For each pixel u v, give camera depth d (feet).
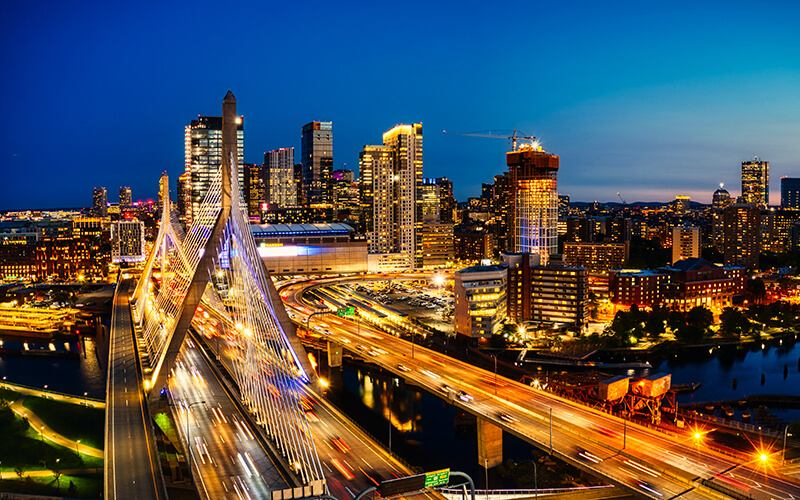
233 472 368.27
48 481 449.89
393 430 560.20
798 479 347.36
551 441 395.96
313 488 237.45
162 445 454.81
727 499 319.68
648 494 325.21
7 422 566.36
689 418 516.32
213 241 528.22
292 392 503.61
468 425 564.71
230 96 540.11
